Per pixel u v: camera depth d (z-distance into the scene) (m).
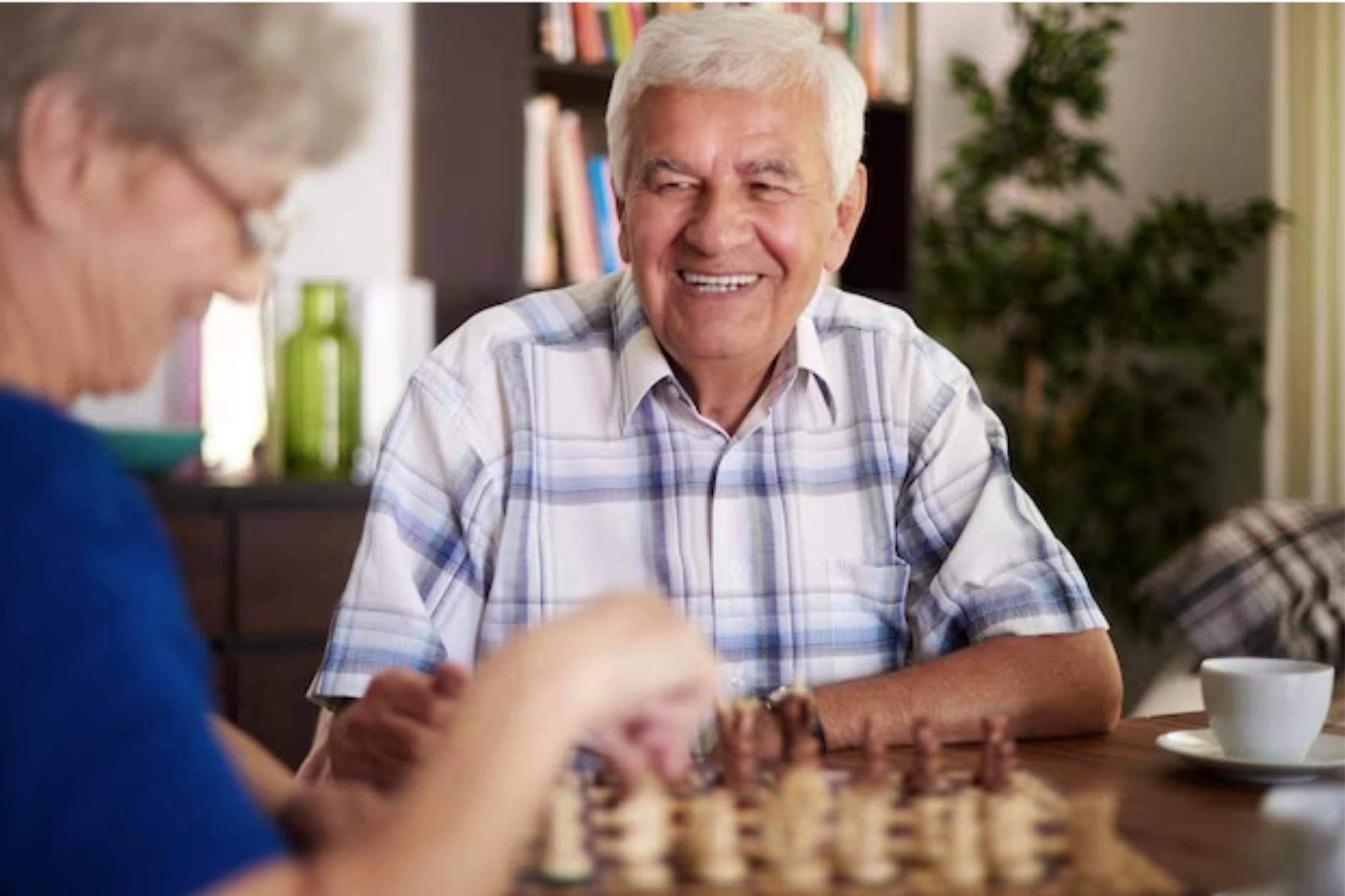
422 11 3.36
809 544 1.75
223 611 2.99
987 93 3.91
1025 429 3.99
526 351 1.76
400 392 3.23
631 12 3.40
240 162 0.78
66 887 0.65
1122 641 4.12
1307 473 3.95
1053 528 3.94
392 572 1.64
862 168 1.79
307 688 3.04
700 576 1.73
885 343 1.82
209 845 0.66
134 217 0.77
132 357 0.79
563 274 3.37
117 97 0.75
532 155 3.33
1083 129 4.20
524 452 1.73
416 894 0.71
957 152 3.97
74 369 0.78
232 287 0.80
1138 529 4.11
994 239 3.94
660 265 1.67
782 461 1.75
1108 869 0.93
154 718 0.67
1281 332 3.97
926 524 1.76
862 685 1.51
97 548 0.69
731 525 1.74
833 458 1.77
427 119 3.38
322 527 3.05
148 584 0.71
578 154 3.36
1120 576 4.04
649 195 1.66
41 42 0.75
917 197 4.01
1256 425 4.13
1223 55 4.20
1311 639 3.12
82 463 0.71
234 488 2.98
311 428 3.17
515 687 0.78
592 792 1.10
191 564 2.96
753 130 1.64
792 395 1.77
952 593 1.70
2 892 0.65
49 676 0.66
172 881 0.65
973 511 1.74
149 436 2.91
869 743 1.13
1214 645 3.21
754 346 1.68
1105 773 1.35
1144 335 3.95
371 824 0.74
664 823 0.96
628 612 0.83
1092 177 4.10
